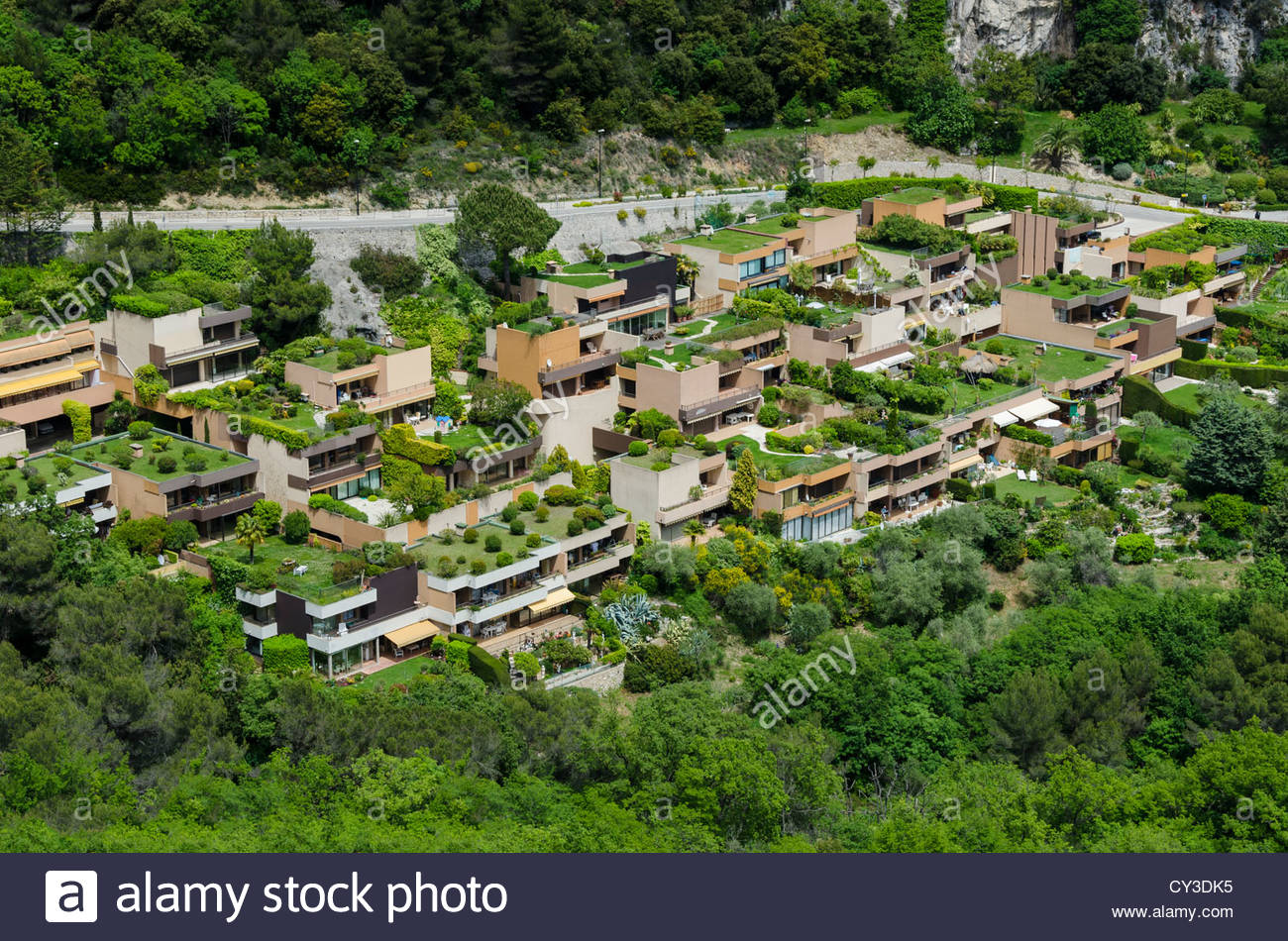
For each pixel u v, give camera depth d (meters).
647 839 126.12
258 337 192.00
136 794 126.56
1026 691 154.12
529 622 163.50
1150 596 174.12
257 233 197.25
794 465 183.00
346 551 163.75
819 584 172.50
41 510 153.38
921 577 171.88
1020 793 136.75
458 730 135.50
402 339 193.25
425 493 167.00
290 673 147.38
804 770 137.62
